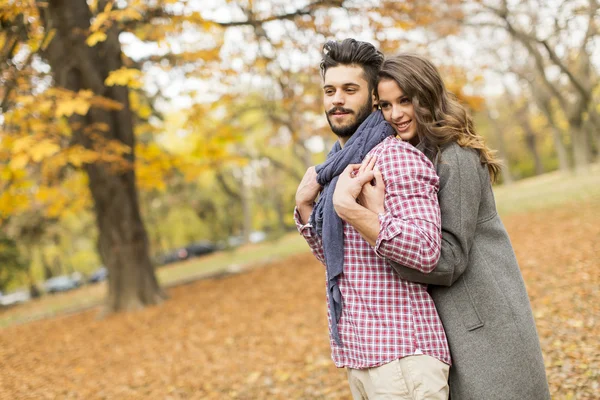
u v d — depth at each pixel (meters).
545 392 1.94
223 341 6.69
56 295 26.69
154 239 31.05
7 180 7.68
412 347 1.86
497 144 42.19
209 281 12.94
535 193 21.14
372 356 1.88
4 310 21.73
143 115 11.69
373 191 1.88
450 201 1.91
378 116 2.06
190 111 10.03
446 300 1.96
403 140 2.13
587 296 5.33
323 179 2.08
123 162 8.55
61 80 8.33
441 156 1.98
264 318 7.62
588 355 3.85
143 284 10.17
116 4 6.09
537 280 6.48
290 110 11.59
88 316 10.67
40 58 6.59
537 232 10.47
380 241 1.76
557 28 11.98
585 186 17.48
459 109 2.05
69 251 34.47
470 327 1.92
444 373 1.89
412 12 8.23
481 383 1.88
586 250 7.47
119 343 7.57
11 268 23.34
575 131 22.92
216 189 33.97
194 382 5.18
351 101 2.06
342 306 1.98
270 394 4.48
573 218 11.18
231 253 25.56
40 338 8.98
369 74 2.08
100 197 9.95
